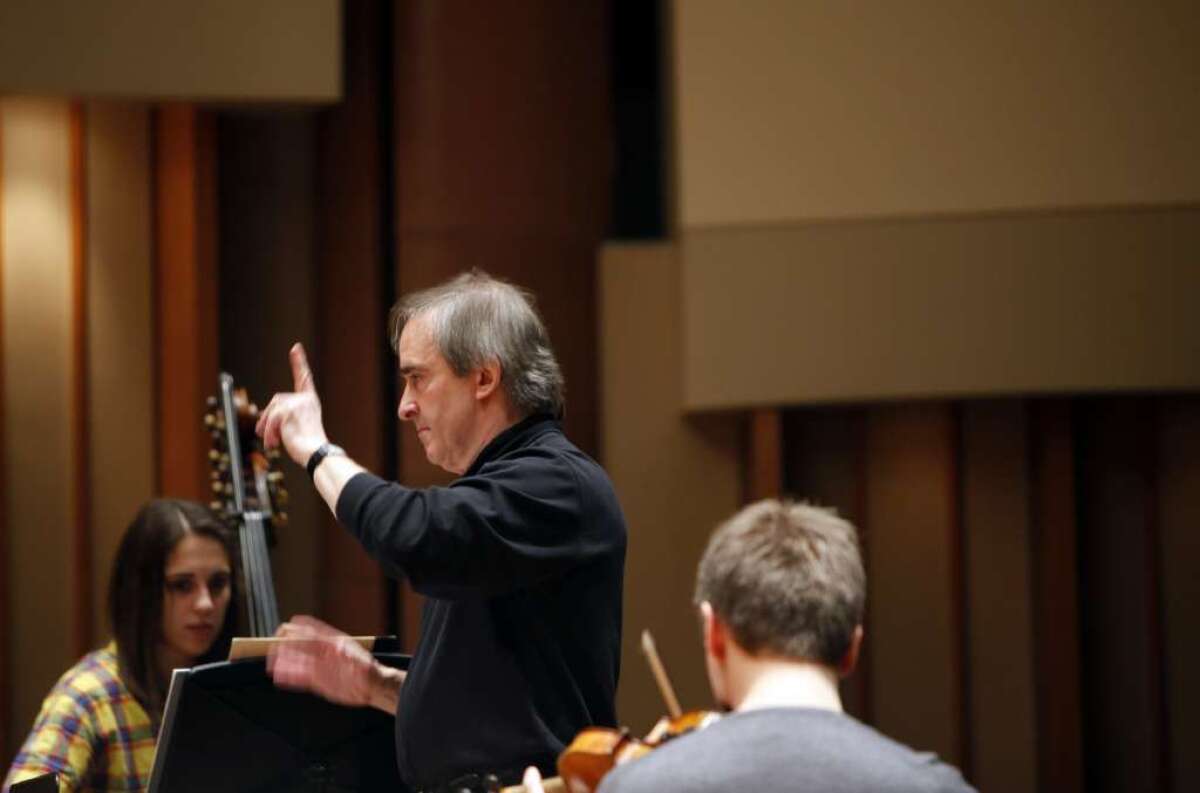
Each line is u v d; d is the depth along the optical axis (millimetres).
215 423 6770
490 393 4820
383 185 11555
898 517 11008
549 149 11406
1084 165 10359
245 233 11383
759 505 3678
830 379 10461
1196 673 10945
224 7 10156
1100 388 10391
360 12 11445
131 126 10656
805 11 10484
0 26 9961
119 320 10625
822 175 10461
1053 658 10852
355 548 11164
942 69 10414
